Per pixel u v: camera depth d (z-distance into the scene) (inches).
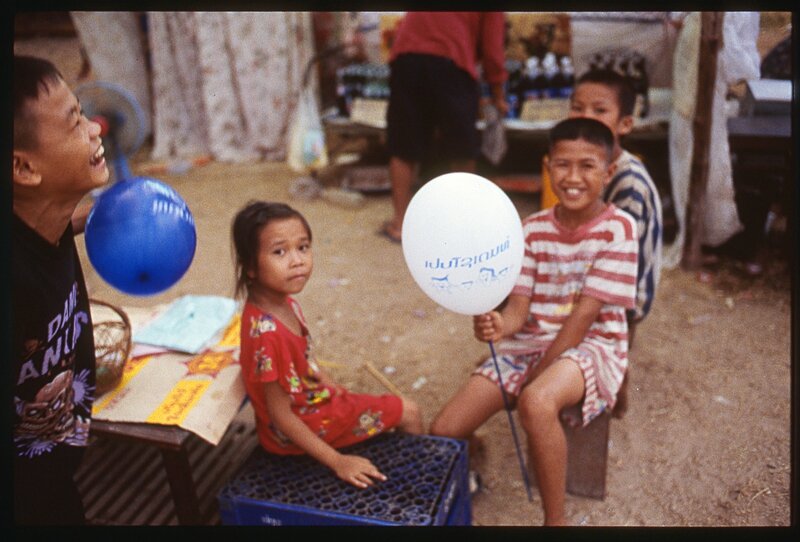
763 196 145.4
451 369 125.1
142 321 106.5
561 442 80.7
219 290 157.6
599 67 177.2
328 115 216.5
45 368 56.0
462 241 70.5
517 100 198.2
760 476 94.2
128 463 104.3
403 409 89.7
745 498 90.7
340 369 126.8
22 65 47.8
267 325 79.9
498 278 73.5
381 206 204.2
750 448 99.8
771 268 150.2
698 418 107.3
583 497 94.1
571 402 84.2
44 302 53.3
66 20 396.2
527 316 94.5
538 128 188.7
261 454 85.6
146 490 98.2
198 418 83.7
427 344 133.6
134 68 251.6
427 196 72.2
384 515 73.2
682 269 153.6
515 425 110.1
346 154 238.7
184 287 159.9
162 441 81.2
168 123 245.4
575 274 89.7
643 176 100.0
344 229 188.9
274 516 76.4
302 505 75.4
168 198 62.9
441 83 159.9
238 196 213.6
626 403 106.8
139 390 89.0
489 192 72.5
